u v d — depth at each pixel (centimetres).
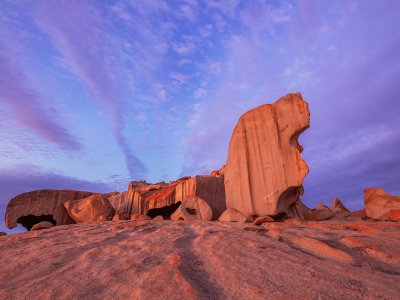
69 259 447
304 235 580
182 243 518
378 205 1098
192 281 323
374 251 445
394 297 275
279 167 1031
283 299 272
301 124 1003
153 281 318
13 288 334
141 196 2002
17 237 701
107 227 795
